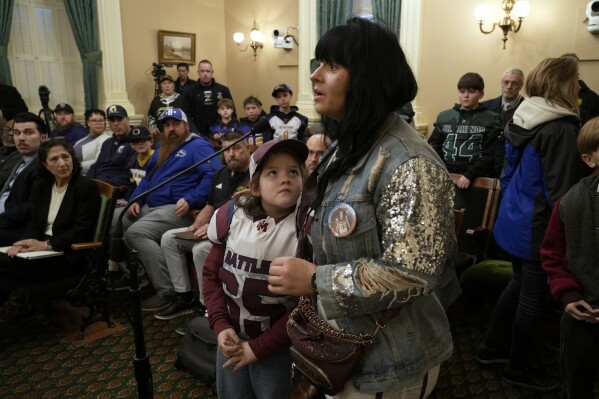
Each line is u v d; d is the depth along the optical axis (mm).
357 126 780
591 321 1317
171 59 6680
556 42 3820
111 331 2502
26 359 2240
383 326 826
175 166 3092
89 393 1978
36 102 5898
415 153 749
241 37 6883
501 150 3008
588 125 1369
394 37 788
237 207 1234
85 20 5793
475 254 2725
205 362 1963
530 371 2033
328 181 865
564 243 1416
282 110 4973
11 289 2312
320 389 897
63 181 2561
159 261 2756
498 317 2029
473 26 4258
